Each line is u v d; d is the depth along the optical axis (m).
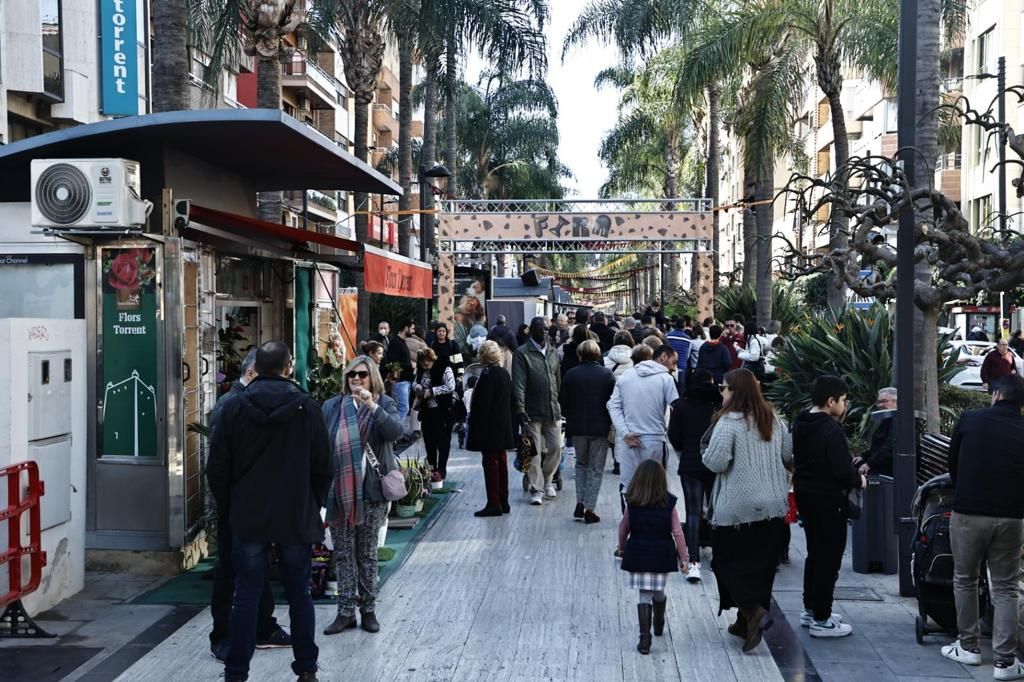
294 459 6.24
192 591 8.59
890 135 48.66
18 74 20.97
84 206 8.74
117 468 9.15
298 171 11.19
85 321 8.91
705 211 25.44
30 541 7.55
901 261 8.73
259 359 6.36
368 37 24.20
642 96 54.72
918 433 10.08
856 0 26.12
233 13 18.12
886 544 9.43
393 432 7.55
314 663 6.41
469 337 21.84
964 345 29.50
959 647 7.05
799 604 8.52
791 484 7.78
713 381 9.36
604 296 69.75
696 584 9.16
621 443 10.33
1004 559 6.68
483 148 57.62
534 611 8.20
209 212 9.30
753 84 29.72
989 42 41.53
